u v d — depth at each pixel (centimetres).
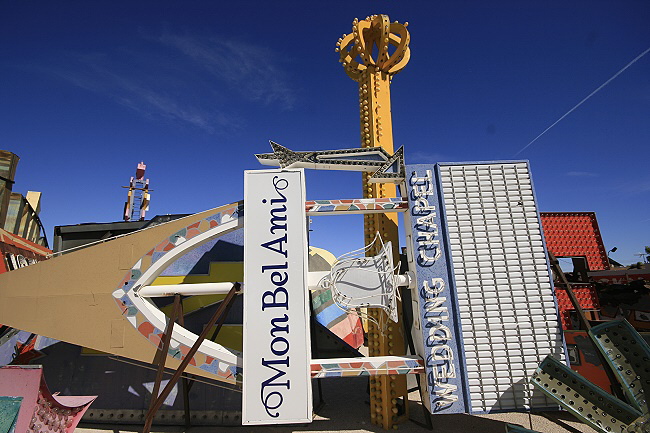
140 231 861
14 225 1691
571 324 1182
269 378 725
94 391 1002
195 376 1002
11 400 622
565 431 865
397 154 867
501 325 785
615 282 1417
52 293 854
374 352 941
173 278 1082
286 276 766
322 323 1360
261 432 912
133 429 936
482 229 832
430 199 847
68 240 1384
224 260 1108
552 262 848
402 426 919
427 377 758
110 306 832
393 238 993
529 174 871
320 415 1007
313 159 855
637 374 630
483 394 752
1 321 852
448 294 800
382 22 1046
